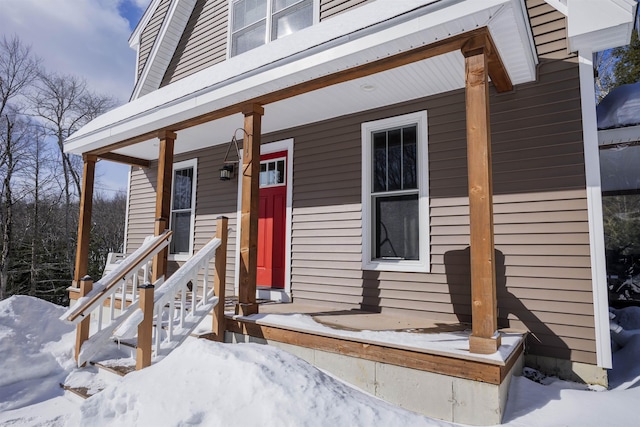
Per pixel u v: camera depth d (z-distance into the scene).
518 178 3.57
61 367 3.86
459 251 3.87
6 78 19.02
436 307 3.92
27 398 3.39
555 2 3.48
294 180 5.21
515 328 3.46
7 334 4.10
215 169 6.24
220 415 2.01
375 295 4.33
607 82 13.87
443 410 2.55
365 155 4.57
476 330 2.55
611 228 8.99
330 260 4.76
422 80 3.76
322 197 4.92
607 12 2.94
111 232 26.47
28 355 3.95
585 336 3.19
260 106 4.13
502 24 2.66
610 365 3.06
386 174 4.45
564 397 2.68
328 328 3.31
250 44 5.99
